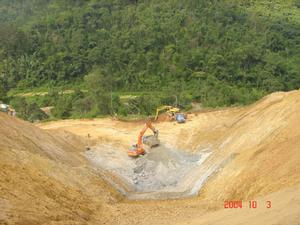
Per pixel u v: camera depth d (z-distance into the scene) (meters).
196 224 18.25
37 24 99.25
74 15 98.44
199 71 79.00
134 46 85.69
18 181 19.73
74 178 25.19
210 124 41.12
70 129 42.97
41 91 83.81
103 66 84.12
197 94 70.69
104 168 33.22
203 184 27.98
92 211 21.78
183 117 43.31
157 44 85.44
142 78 79.31
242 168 25.80
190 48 83.88
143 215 21.80
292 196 18.08
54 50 90.62
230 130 36.78
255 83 77.31
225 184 25.64
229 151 31.33
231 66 78.75
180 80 77.38
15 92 84.19
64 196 21.58
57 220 18.14
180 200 26.02
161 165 33.81
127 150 37.06
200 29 87.38
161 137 39.84
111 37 90.62
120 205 24.28
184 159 35.00
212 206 22.86
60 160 30.03
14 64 89.06
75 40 90.81
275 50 88.38
